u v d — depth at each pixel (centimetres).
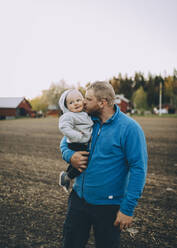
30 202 405
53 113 6191
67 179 210
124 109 6838
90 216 191
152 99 8238
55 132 1647
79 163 191
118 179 186
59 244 282
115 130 185
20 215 356
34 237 296
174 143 1062
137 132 181
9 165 673
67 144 219
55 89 6862
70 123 205
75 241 198
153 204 395
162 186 485
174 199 415
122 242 286
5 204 396
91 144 197
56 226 324
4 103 5347
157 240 290
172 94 7225
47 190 465
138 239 292
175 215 354
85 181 192
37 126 2247
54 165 675
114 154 185
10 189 470
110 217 186
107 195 186
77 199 201
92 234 308
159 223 331
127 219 178
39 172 597
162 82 9044
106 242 187
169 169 621
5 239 291
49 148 976
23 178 545
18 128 2006
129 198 177
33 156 807
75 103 209
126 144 182
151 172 593
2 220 340
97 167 187
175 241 287
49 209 378
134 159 179
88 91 197
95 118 204
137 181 177
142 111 6169
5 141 1185
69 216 202
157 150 893
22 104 5472
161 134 1411
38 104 6781
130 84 9906
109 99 190
